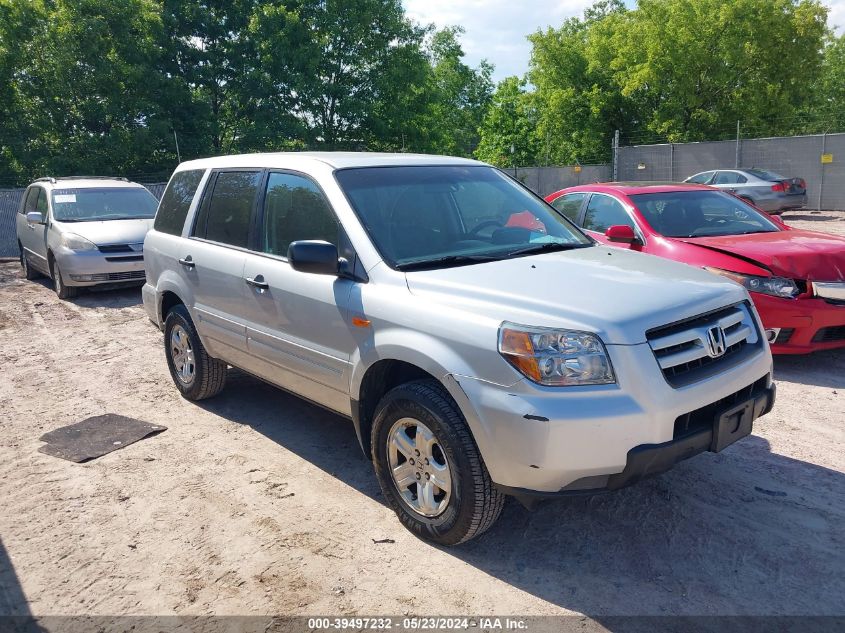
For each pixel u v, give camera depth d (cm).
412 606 299
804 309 561
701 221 679
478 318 313
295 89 2831
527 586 311
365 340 360
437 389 331
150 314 597
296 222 426
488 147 4269
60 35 2423
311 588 314
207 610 302
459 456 315
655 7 3019
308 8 2955
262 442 484
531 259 381
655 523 358
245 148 2802
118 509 393
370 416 381
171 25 2766
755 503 374
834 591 299
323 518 376
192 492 411
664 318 311
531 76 3638
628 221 686
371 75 3111
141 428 515
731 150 2386
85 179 1244
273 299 428
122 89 2552
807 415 496
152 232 591
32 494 415
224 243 491
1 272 1457
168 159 2712
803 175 2256
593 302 313
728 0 2945
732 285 366
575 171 2833
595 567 323
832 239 630
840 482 395
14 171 2562
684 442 304
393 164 439
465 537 328
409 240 385
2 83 2448
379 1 3050
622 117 3419
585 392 290
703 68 3017
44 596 316
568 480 293
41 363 716
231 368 661
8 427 530
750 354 349
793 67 3011
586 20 4016
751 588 303
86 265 1023
